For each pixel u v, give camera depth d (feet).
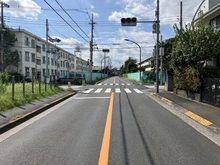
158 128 22.53
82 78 128.47
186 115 29.60
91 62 131.64
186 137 19.48
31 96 42.47
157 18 58.75
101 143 17.72
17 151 16.21
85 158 14.67
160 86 94.17
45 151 16.08
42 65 185.37
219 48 41.63
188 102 39.27
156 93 56.13
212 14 69.41
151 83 122.21
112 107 36.27
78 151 15.98
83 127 23.04
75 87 92.79
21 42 145.79
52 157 14.92
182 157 14.83
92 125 23.88
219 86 32.94
